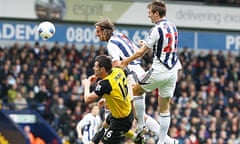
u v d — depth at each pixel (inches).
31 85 2129.7
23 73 2169.0
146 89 1043.3
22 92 2106.3
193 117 2223.2
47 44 2491.4
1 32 2432.3
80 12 2492.6
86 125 1549.0
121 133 1039.6
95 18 2512.3
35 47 2294.5
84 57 2346.2
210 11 2655.0
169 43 1006.4
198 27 2642.7
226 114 2320.4
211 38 2679.6
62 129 2052.2
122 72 1031.6
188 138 2095.2
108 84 1008.9
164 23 1009.5
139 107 1068.5
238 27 2684.5
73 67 2274.9
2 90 2096.5
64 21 2476.6
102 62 1014.4
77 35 2512.3
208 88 2429.9
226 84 2495.1
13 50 2274.9
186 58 2522.1
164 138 1062.4
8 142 1787.6
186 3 2623.0
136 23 2564.0
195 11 2637.8
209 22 2655.0
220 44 2694.4
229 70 2559.1
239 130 2257.6
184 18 2625.5
